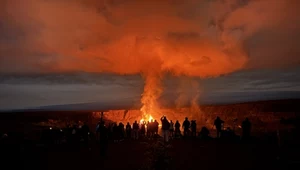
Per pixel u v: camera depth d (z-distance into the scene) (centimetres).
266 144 1953
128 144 2139
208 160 1520
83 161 1583
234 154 1667
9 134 2173
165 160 1291
